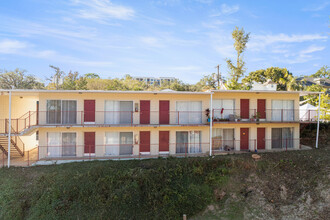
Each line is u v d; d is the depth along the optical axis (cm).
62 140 1453
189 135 1574
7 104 1538
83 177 1088
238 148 1603
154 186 1052
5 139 1508
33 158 1463
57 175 1111
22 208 932
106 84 3959
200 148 1570
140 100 1518
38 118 1428
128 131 1512
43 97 1422
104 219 899
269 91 1534
